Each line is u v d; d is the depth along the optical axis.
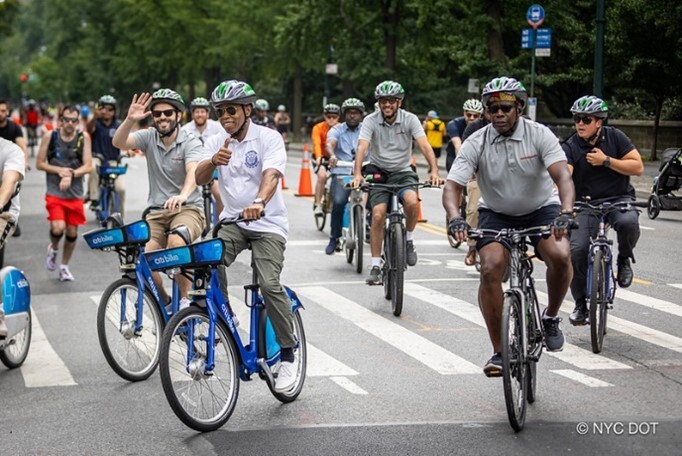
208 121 37.03
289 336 17.52
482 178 17.42
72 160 32.22
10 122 32.94
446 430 16.06
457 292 29.06
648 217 48.66
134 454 15.24
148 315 20.06
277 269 17.44
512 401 15.42
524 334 16.19
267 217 17.56
